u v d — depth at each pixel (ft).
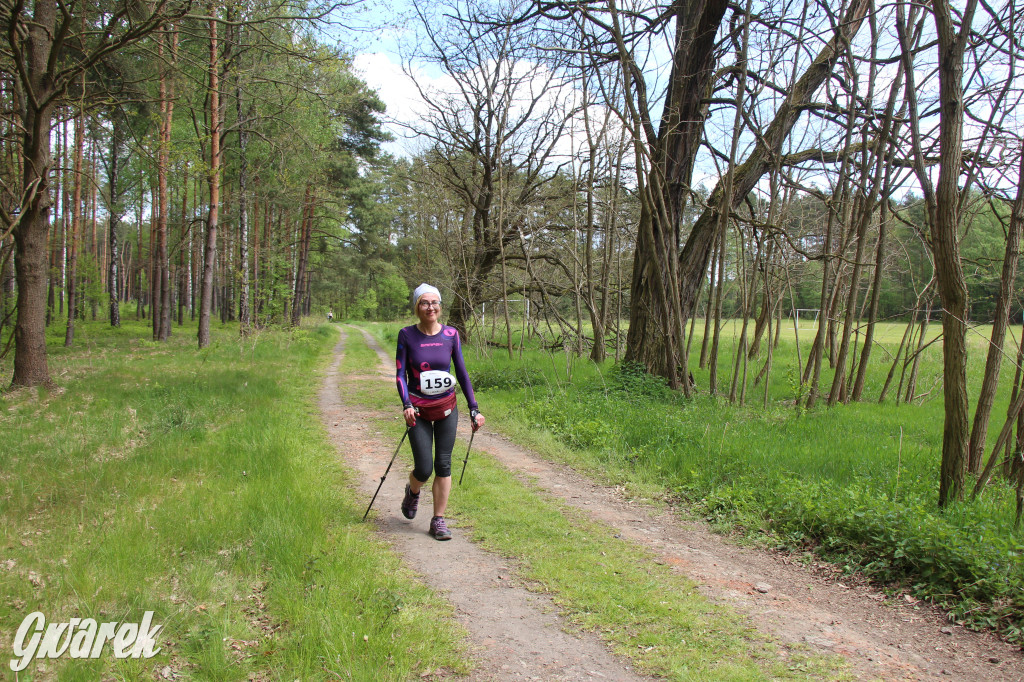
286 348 71.77
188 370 49.24
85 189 76.79
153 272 94.43
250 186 82.02
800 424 30.22
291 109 69.10
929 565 13.82
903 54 18.52
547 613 11.90
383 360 68.90
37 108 36.01
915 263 69.41
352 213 141.18
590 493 20.49
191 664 9.61
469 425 31.73
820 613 12.55
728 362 64.44
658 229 41.47
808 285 100.94
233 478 19.39
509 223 64.18
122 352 65.98
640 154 37.63
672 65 40.63
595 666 10.07
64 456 21.43
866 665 10.46
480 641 10.73
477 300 73.10
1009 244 17.74
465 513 17.80
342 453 25.12
